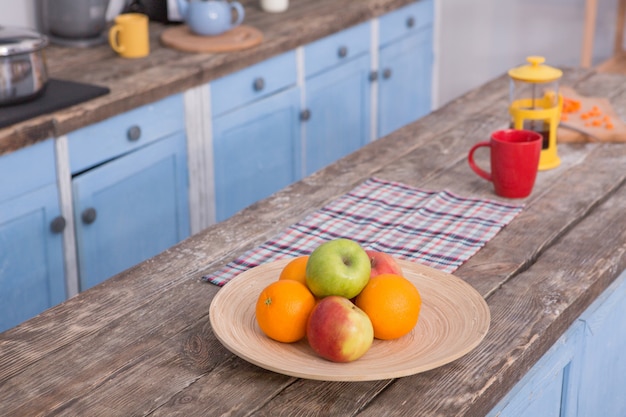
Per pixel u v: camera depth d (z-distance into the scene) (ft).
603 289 5.25
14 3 9.99
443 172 6.64
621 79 8.77
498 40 16.93
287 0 11.65
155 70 9.04
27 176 7.61
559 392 5.36
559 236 5.63
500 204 6.04
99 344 4.50
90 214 8.20
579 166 6.69
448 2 16.72
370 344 4.13
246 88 9.89
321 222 5.80
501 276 5.10
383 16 12.09
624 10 17.26
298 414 3.94
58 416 3.93
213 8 9.84
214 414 3.94
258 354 4.19
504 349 4.42
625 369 6.40
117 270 8.80
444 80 17.34
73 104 7.97
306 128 11.08
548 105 6.68
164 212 9.24
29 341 4.52
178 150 9.18
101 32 10.05
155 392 4.10
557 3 16.80
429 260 5.25
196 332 4.60
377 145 7.22
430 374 4.22
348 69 11.64
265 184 10.64
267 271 4.97
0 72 7.52
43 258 7.98
